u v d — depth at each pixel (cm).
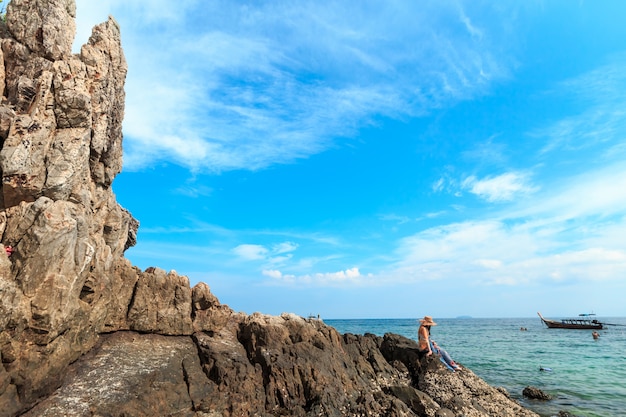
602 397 2678
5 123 1652
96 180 2038
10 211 1546
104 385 1532
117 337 1841
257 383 1852
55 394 1437
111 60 2142
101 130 1975
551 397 2645
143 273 1992
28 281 1356
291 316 2298
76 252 1538
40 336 1374
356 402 1856
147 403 1547
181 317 1997
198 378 1761
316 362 2000
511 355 4800
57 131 1753
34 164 1636
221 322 2089
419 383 2327
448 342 6681
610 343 6569
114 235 2155
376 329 11206
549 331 10206
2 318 1263
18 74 1866
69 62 1836
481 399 2103
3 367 1298
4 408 1278
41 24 1883
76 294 1537
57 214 1459
